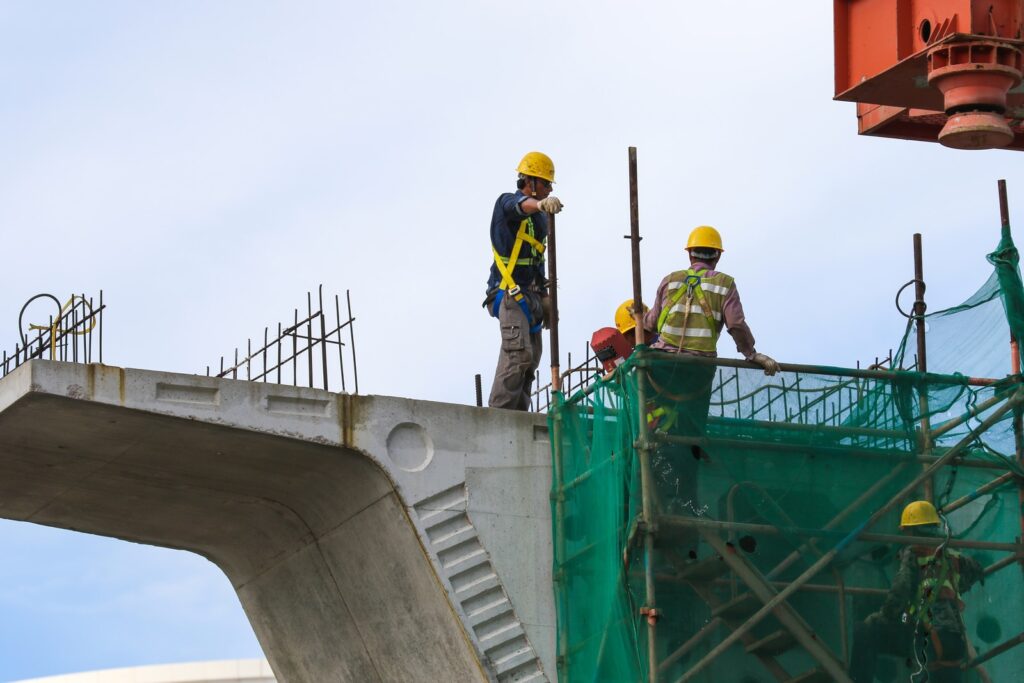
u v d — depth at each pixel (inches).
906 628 1122.0
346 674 1284.4
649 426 1095.6
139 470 1208.2
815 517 1119.0
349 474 1164.5
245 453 1163.9
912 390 1146.7
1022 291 1146.0
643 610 1077.8
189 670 2240.4
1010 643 1138.7
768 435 1121.4
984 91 1046.4
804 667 1121.4
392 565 1183.6
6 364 1182.9
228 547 1322.6
